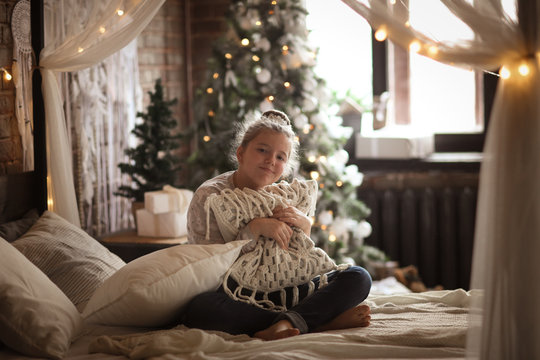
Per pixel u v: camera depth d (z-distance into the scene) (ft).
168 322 6.87
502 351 5.27
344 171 13.05
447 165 14.03
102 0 8.80
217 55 12.71
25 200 9.20
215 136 12.59
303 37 12.42
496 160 5.36
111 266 8.07
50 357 5.82
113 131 12.42
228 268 6.81
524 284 5.24
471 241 13.87
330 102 13.34
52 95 9.23
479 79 14.35
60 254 7.72
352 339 6.00
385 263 13.38
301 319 6.38
